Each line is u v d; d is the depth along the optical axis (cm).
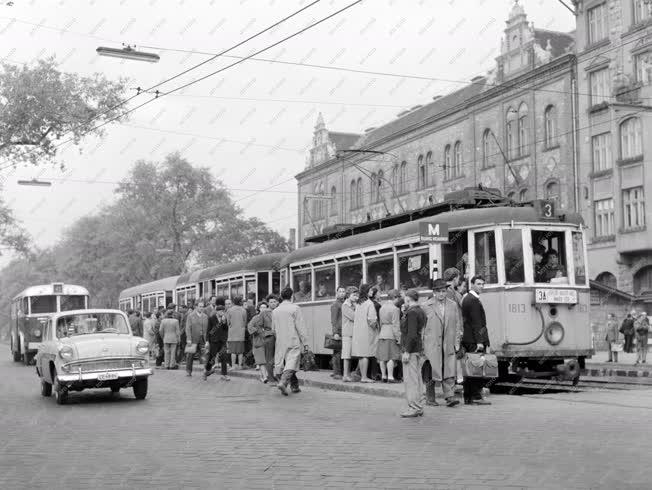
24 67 3005
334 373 1892
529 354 1617
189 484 744
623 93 3650
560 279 1664
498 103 4497
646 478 726
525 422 1101
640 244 3541
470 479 736
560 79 4072
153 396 1622
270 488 717
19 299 3509
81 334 1602
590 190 3881
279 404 1433
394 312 1694
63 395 1485
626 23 3706
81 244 7288
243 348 1984
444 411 1258
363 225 2214
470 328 1328
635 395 1431
